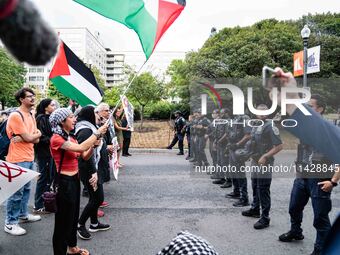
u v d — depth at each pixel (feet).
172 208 18.84
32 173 11.58
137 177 27.30
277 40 63.62
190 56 80.64
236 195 21.17
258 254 12.92
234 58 62.64
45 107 17.04
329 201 12.16
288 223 16.42
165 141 55.42
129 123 31.07
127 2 12.33
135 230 15.38
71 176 11.18
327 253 2.98
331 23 86.43
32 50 1.07
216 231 15.34
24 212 16.06
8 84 130.52
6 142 14.82
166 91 93.81
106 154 15.47
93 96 17.99
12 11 1.02
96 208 14.52
